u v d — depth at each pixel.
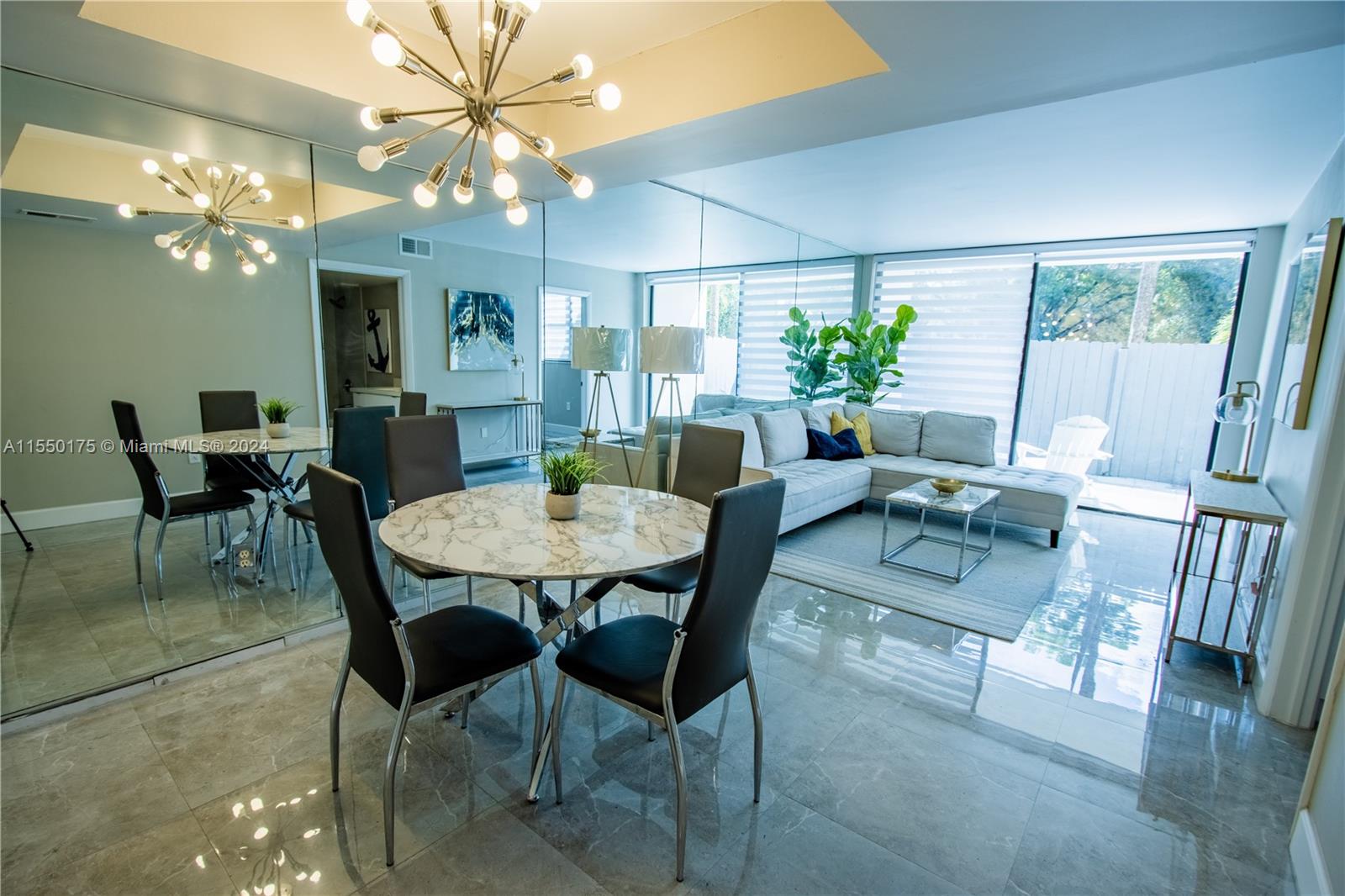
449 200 3.31
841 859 1.50
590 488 2.47
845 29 2.00
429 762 1.83
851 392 6.14
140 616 2.68
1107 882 1.44
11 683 2.16
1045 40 1.68
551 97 2.86
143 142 2.39
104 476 2.49
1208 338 5.93
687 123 2.43
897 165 3.33
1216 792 1.76
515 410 3.92
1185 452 5.99
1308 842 1.42
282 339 2.85
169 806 1.63
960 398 6.02
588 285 4.32
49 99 2.04
